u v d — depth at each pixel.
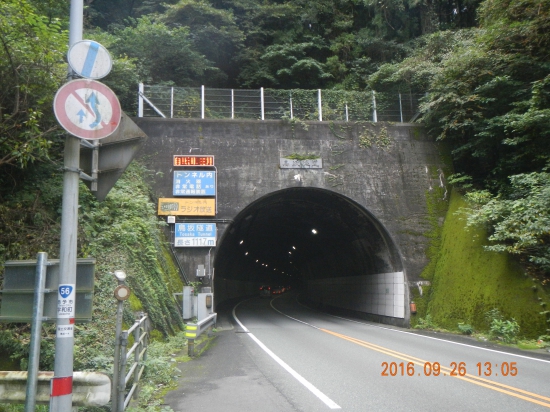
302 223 28.47
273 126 18.94
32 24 8.18
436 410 5.64
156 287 12.45
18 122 8.55
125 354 5.08
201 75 26.23
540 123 14.77
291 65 29.19
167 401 6.15
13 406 4.76
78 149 4.12
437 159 19.66
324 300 37.94
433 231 18.78
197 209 17.52
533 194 14.16
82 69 4.18
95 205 12.42
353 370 8.30
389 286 20.08
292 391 6.64
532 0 15.42
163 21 26.20
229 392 6.60
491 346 11.80
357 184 18.94
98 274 9.91
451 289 16.31
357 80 29.17
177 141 18.14
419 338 13.66
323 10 30.69
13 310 3.93
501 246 13.38
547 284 13.07
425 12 27.92
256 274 65.75
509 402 6.01
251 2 29.48
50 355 6.52
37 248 8.85
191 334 10.13
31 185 10.13
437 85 18.44
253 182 18.28
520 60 16.39
